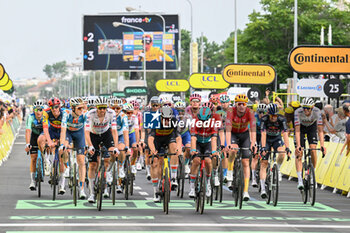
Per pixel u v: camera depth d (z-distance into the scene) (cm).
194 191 1909
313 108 2088
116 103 2228
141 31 11112
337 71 3216
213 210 1931
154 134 1869
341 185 2489
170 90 7006
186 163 2531
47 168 2280
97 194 1914
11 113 4428
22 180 2789
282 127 2088
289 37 9794
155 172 1930
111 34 11106
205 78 5712
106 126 1922
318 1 9844
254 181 2452
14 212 1819
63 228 1545
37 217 1723
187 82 7019
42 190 2408
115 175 2039
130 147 2466
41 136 2123
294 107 2405
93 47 11100
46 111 2059
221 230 1552
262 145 2080
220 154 2314
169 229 1554
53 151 2172
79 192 2086
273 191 2067
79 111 2022
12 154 4525
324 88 3319
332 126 3042
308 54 3216
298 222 1709
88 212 1836
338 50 3219
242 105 1961
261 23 9494
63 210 1873
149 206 1998
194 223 1658
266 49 9819
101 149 1906
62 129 1977
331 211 1955
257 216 1812
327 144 2817
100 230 1521
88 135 1883
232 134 2047
